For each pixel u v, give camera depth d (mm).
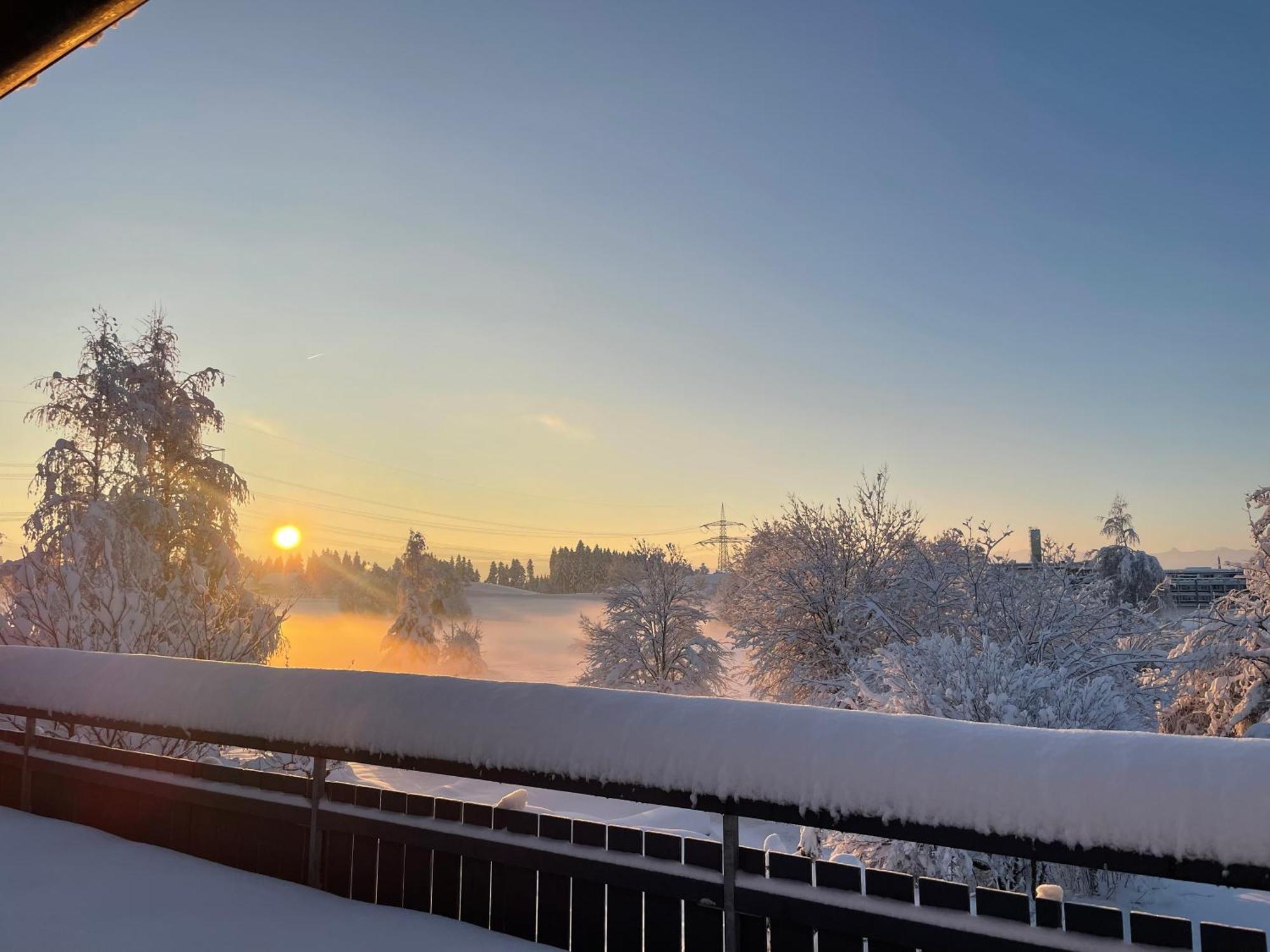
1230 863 2523
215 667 5324
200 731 5035
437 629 56812
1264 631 15992
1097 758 2838
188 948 3916
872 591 22391
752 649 24484
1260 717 15867
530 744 3879
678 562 31500
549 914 4023
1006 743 3018
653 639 30719
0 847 5332
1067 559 15617
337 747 4477
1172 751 2768
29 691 6043
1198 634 16172
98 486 23625
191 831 5285
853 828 3150
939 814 2977
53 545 20609
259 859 4969
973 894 3133
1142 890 8711
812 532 23344
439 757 4121
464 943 3961
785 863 3500
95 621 11953
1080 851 2744
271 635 14109
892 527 23281
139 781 5492
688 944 3650
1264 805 2523
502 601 162000
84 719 5648
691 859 3701
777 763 3322
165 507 23734
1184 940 2787
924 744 3123
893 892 3275
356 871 4602
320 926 4160
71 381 24281
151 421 24391
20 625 11938
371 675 4660
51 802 6070
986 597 15445
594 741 3730
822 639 23109
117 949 3912
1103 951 2857
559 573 195625
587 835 3992
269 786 5055
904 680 10555
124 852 5254
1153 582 43438
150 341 25703
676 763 3520
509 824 4215
